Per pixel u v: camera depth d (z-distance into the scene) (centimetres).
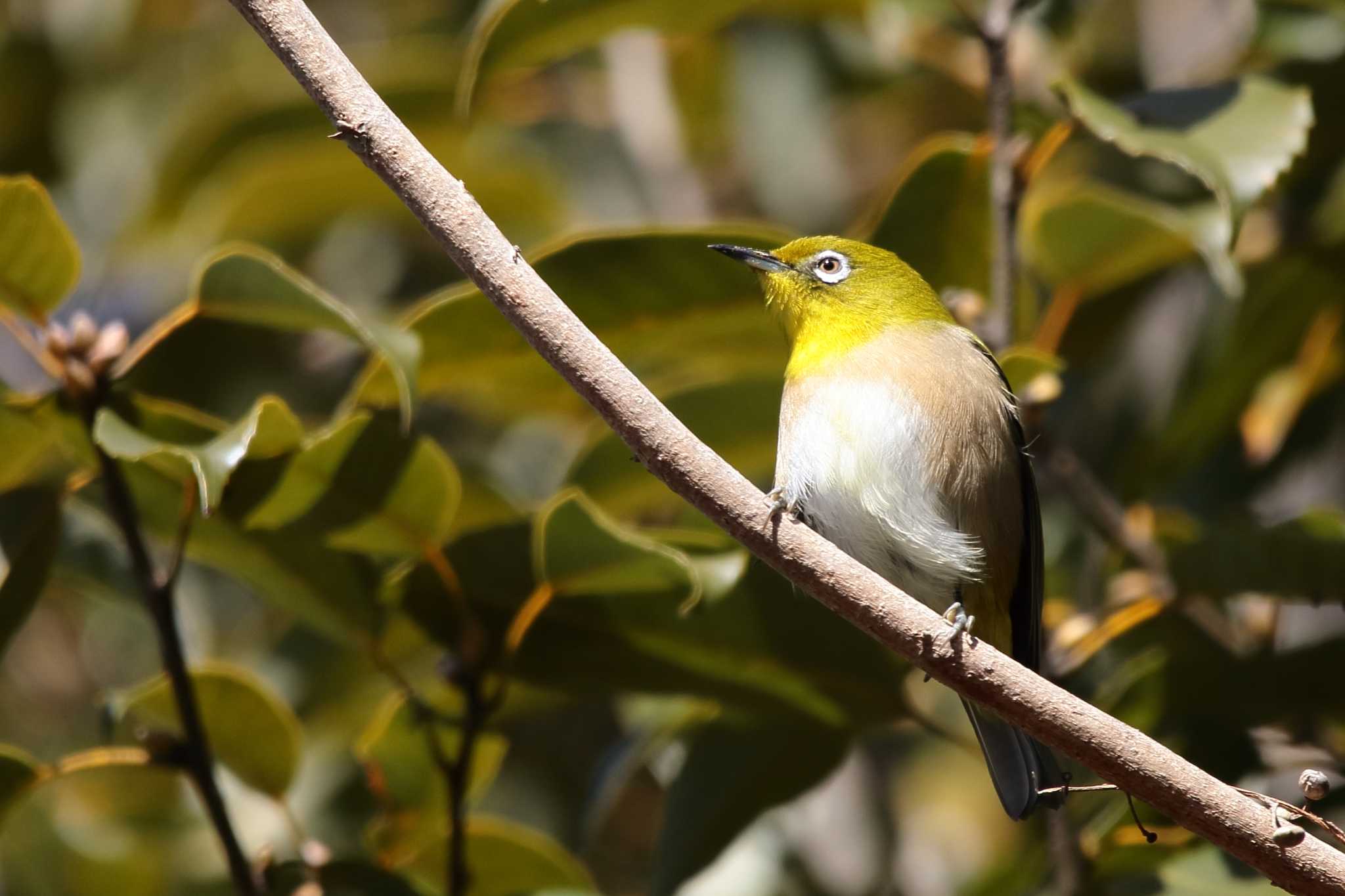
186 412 819
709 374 1022
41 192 762
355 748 1158
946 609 901
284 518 838
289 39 625
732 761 960
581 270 905
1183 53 1294
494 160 1274
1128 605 967
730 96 1427
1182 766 579
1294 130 833
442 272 1433
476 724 866
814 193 1445
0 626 830
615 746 1102
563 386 1012
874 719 939
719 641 905
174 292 1433
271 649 1172
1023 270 1020
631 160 1472
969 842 1310
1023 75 1261
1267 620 1044
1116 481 1128
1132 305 1101
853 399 898
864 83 1419
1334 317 1090
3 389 812
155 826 1136
